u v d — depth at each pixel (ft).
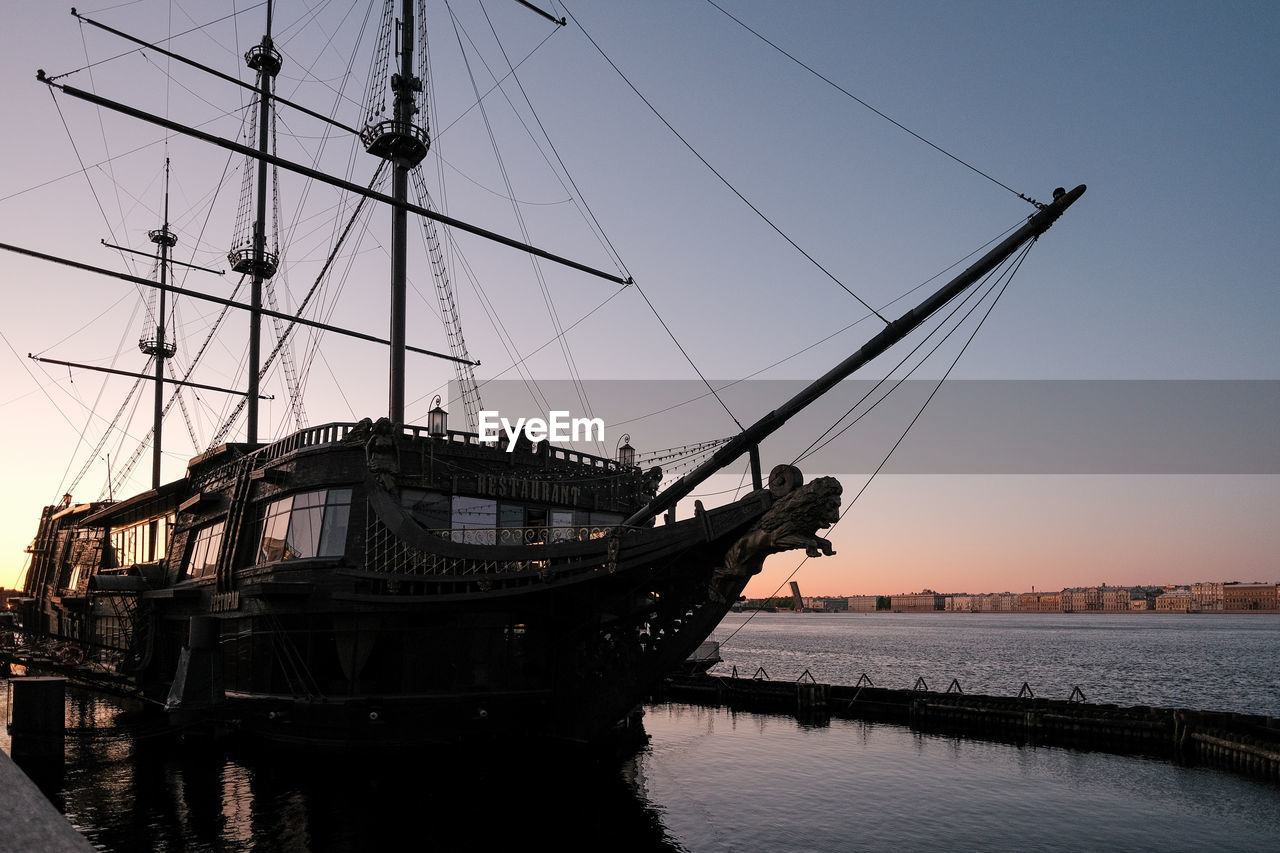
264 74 167.02
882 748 107.34
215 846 60.54
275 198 169.89
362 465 90.07
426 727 85.40
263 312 159.63
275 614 90.89
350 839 62.49
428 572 83.51
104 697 153.07
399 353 107.96
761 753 102.58
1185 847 64.18
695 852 61.26
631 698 82.53
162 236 209.87
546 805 72.33
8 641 215.92
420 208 111.86
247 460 108.27
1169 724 105.91
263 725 92.58
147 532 157.28
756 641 565.12
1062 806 76.18
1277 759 86.79
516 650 90.94
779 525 70.44
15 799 9.27
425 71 117.39
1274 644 513.86
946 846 63.57
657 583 80.23
